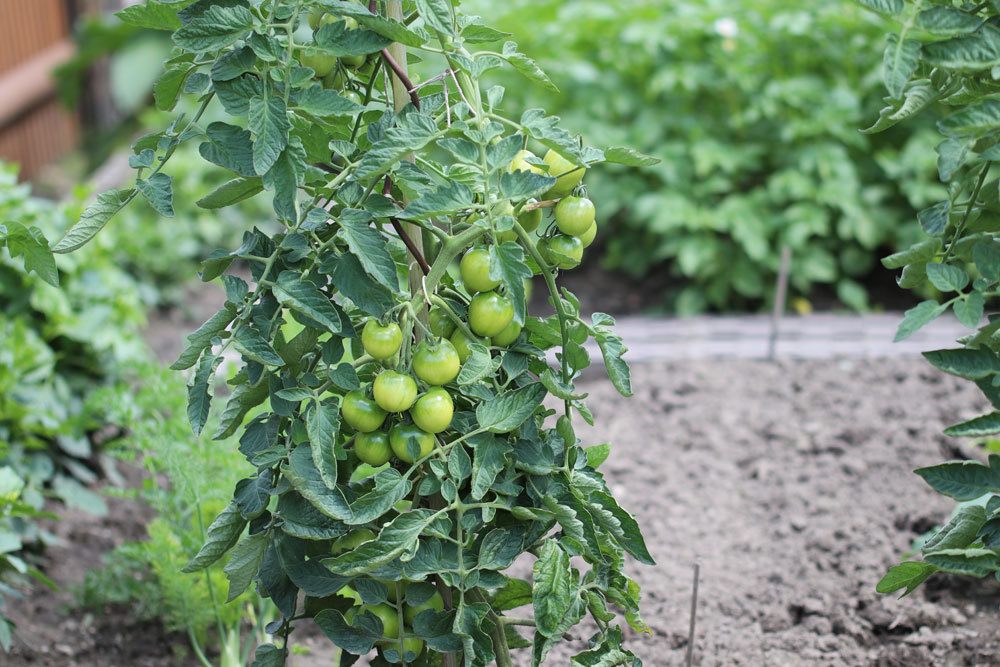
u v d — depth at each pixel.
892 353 4.45
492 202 1.73
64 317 3.76
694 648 2.77
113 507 3.76
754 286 5.36
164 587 2.69
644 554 1.91
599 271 6.03
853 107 5.30
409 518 1.71
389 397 1.69
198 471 2.73
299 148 1.66
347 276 1.71
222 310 1.73
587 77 5.53
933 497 3.39
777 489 3.55
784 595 2.97
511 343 1.88
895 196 5.47
